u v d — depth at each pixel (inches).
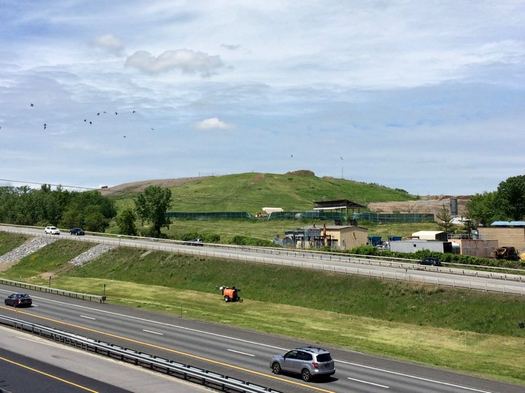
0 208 7022.6
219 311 2810.0
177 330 2193.7
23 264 4539.9
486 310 2422.5
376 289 2829.7
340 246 4542.3
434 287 2679.6
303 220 6948.8
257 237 5516.7
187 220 7249.0
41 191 7549.2
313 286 3058.6
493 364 1862.7
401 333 2336.4
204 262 3700.8
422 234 4522.6
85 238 4867.1
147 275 3786.9
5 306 2669.8
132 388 1387.8
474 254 4033.0
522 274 3129.9
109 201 7770.7
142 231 5713.6
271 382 1493.6
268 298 3100.4
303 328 2377.0
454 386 1504.7
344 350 1943.9
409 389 1459.2
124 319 2407.7
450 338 2252.7
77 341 1812.3
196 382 1450.5
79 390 1365.7
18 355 1704.0
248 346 1936.5
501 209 5442.9
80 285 3582.7
